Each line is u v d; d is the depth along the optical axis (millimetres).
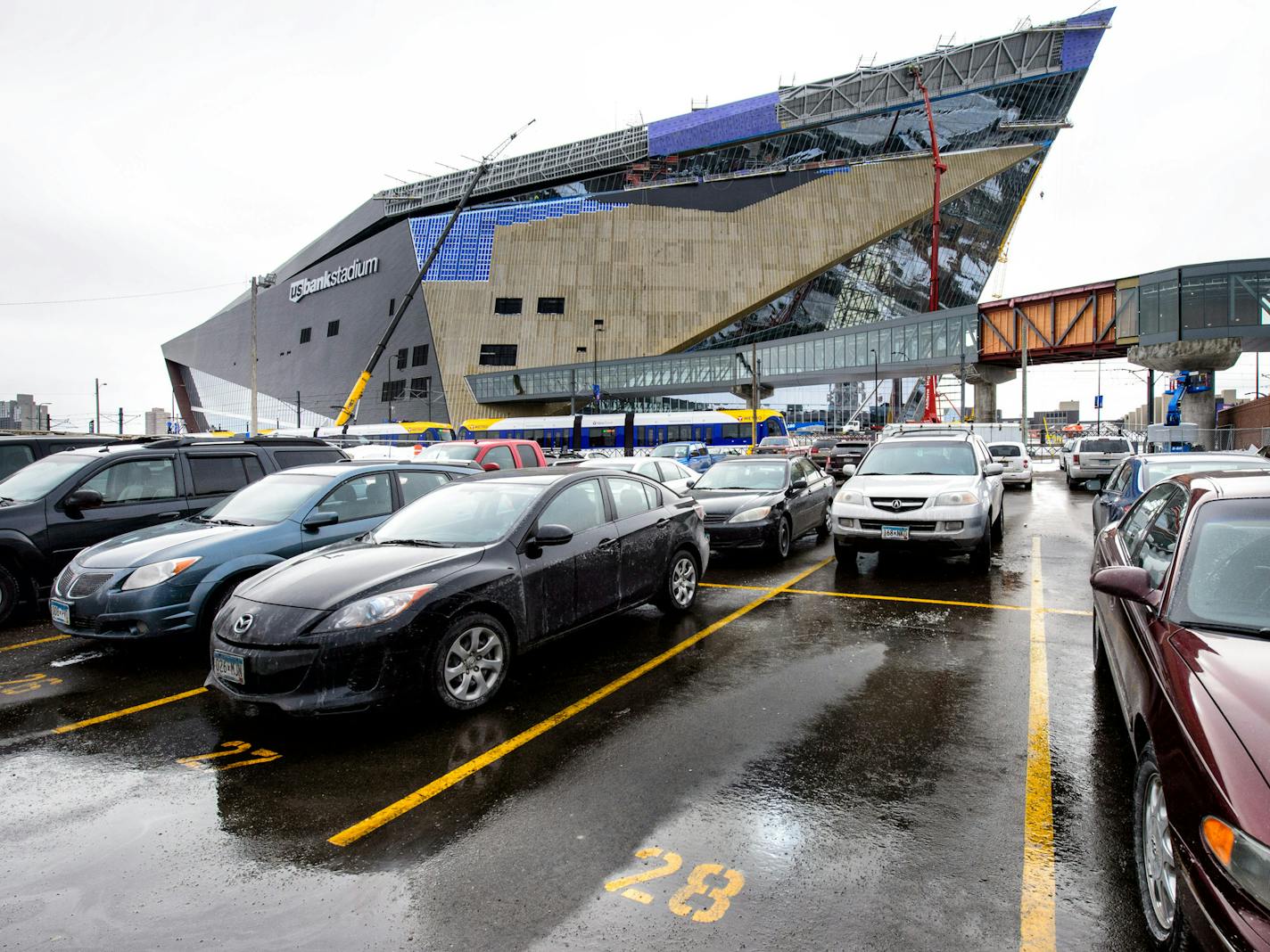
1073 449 23031
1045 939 2320
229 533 6047
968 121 88688
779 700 4547
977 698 4500
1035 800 3236
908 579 8367
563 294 87438
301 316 111125
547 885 2664
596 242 88125
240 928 2457
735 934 2361
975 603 7121
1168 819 2080
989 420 57750
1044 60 84438
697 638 6008
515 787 3457
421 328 88688
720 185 89312
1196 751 2051
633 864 2791
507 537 4965
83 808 3373
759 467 10875
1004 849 2846
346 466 7172
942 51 86562
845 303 93625
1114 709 4293
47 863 2906
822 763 3637
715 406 86500
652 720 4254
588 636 6113
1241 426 37406
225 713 4578
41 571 7125
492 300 87312
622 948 2301
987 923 2402
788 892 2586
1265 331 37000
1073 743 3816
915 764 3609
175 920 2510
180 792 3516
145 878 2781
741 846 2896
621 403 83188
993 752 3723
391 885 2688
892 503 8594
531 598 4918
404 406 90688
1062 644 5633
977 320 52500
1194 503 3236
